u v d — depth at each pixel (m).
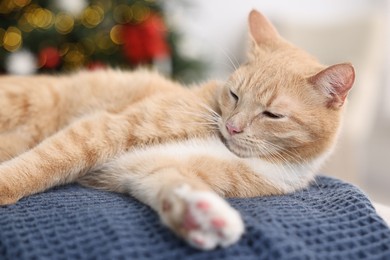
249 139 0.44
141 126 0.44
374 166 1.18
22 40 0.74
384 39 1.06
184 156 0.43
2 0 0.73
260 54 0.49
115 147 0.44
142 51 0.80
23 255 0.29
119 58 0.81
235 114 0.45
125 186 0.43
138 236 0.31
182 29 0.93
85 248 0.30
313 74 0.45
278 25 1.05
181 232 0.29
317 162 0.47
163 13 0.84
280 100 0.44
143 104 0.46
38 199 0.38
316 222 0.34
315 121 0.45
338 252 0.31
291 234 0.32
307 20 1.06
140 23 0.81
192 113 0.46
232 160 0.44
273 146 0.45
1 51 0.74
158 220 0.33
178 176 0.38
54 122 0.51
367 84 0.94
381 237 0.33
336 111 0.46
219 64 1.10
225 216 0.29
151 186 0.37
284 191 0.45
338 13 1.24
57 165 0.41
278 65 0.47
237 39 1.24
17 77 0.53
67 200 0.38
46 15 0.74
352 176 0.87
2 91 0.48
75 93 0.52
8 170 0.39
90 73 0.55
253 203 0.38
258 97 0.45
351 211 0.36
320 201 0.40
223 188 0.42
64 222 0.33
